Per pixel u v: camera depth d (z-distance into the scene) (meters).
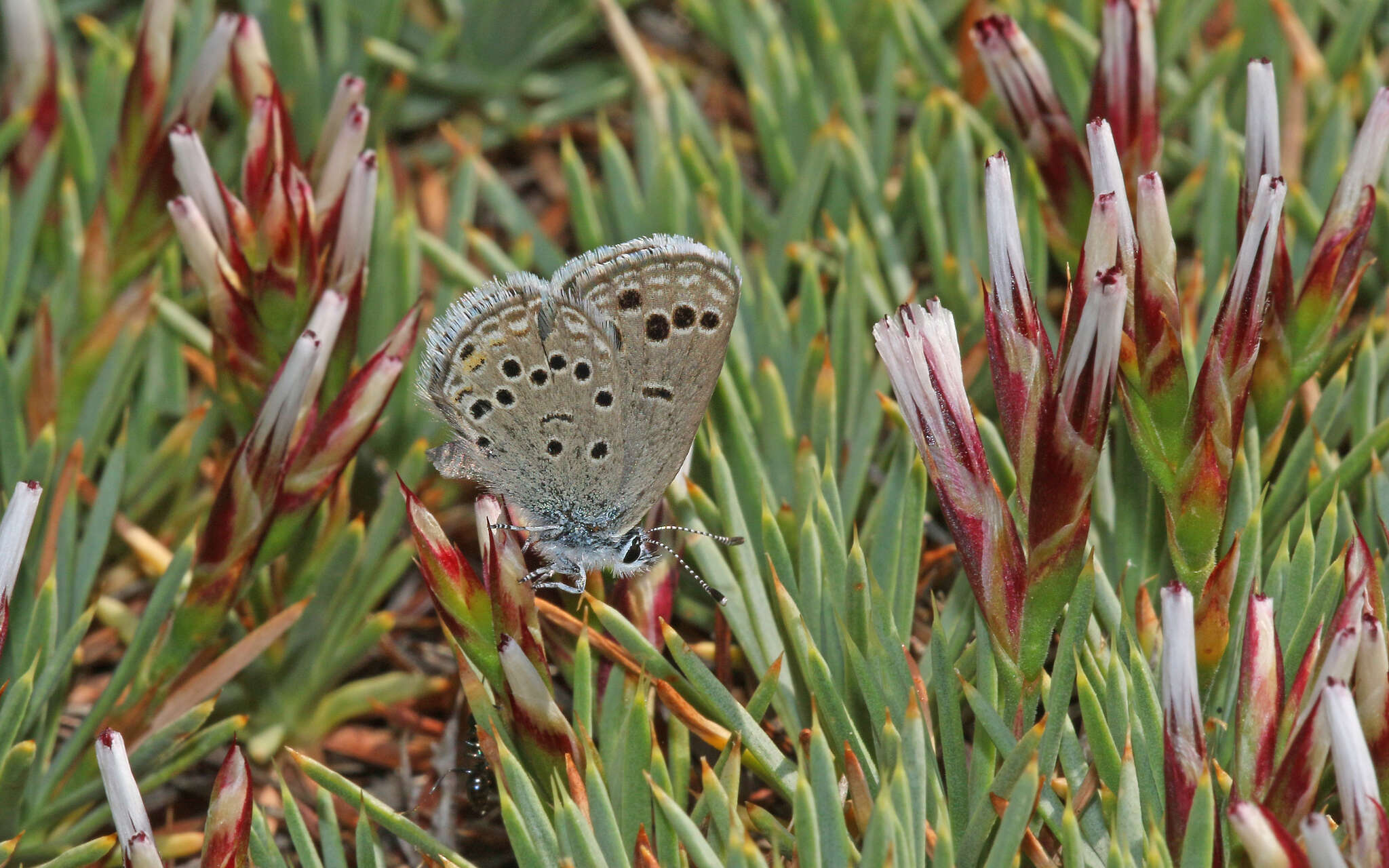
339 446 0.26
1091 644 0.26
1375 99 0.26
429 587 0.25
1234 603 0.26
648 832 0.26
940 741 0.26
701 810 0.25
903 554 0.26
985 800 0.25
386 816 0.26
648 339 0.26
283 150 0.26
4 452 0.27
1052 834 0.26
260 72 0.27
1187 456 0.25
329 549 0.27
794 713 0.26
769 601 0.26
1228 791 0.25
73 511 0.27
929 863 0.25
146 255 0.27
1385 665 0.25
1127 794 0.25
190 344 0.28
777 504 0.27
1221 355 0.25
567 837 0.25
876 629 0.26
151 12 0.27
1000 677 0.26
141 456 0.28
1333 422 0.27
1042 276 0.28
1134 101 0.27
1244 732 0.25
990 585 0.25
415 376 0.28
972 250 0.28
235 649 0.26
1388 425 0.26
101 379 0.27
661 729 0.27
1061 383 0.25
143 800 0.27
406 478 0.27
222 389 0.27
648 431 0.26
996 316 0.25
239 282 0.26
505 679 0.25
